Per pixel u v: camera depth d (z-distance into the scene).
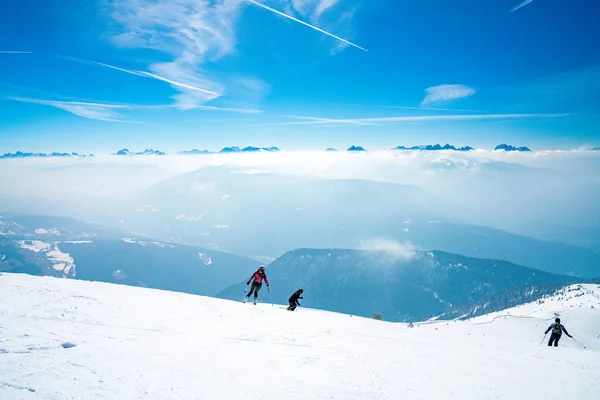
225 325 14.65
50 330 10.96
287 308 22.27
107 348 9.91
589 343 112.88
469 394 9.63
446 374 11.29
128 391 7.35
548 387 10.89
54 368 8.05
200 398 7.42
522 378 11.70
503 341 20.17
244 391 8.12
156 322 13.66
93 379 7.71
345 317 22.42
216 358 10.29
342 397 8.46
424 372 11.25
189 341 11.73
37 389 6.95
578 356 16.36
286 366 10.34
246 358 10.66
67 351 9.31
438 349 15.01
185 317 15.12
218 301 20.53
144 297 18.19
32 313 12.77
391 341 15.52
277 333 14.39
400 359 12.53
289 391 8.48
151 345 10.74
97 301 15.71
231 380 8.71
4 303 13.57
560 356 16.05
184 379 8.36
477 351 15.49
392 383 9.87
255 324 15.52
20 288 16.23
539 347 18.44
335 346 13.34
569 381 11.73
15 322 11.41
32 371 7.76
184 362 9.59
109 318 13.34
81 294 16.61
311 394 8.44
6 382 7.11
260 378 9.12
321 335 14.98
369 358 12.20
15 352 8.76
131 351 9.93
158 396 7.29
